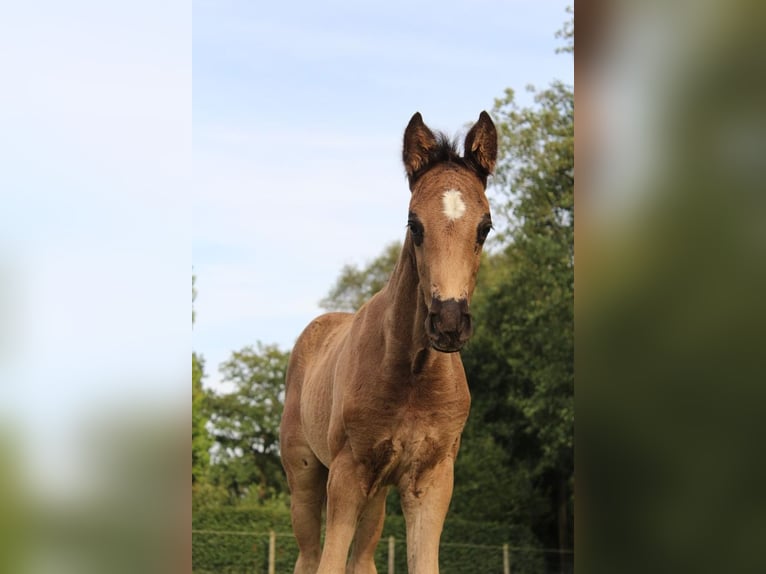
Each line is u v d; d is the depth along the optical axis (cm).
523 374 2262
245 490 2586
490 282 2477
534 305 2241
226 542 1861
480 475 2264
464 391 500
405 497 507
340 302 3044
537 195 2336
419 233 429
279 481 2577
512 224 2372
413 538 497
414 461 494
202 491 2336
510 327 2244
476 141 461
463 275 414
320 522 674
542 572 2144
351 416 493
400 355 475
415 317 462
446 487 502
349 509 504
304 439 660
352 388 496
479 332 2325
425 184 442
